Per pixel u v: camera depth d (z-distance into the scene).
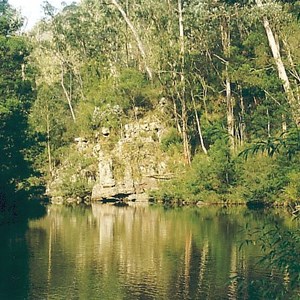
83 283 21.52
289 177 19.78
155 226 37.56
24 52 48.06
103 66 74.94
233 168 52.94
